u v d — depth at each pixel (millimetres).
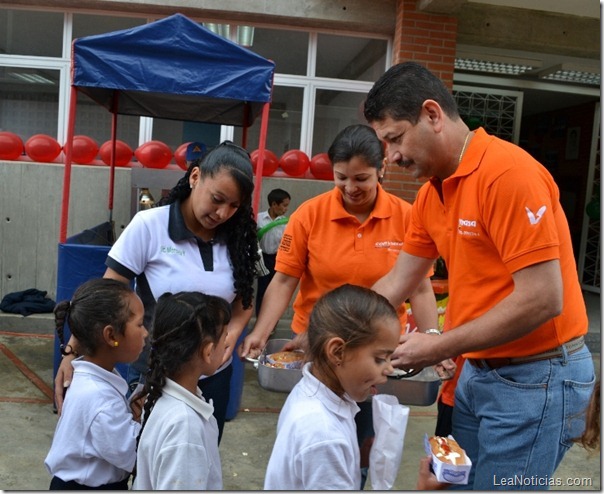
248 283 2062
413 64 1653
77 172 5699
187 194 2014
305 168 5926
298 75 6105
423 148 1638
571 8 5977
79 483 1729
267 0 5730
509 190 1502
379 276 2215
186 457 1493
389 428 1513
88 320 1776
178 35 3572
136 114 4879
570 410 1624
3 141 5688
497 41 6047
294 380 1838
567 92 7555
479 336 1532
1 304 5566
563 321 1607
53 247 5773
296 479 1379
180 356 1591
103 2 5672
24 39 5902
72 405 1749
